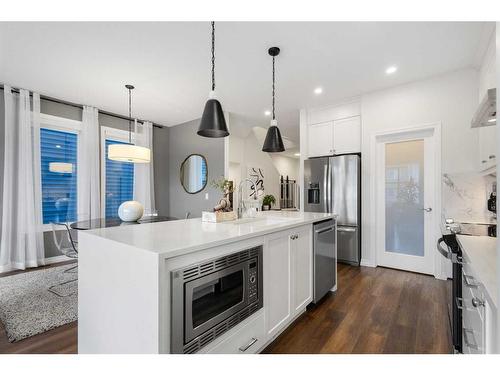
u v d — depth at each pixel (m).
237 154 6.79
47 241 3.86
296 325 2.07
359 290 2.79
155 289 1.05
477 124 1.81
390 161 3.60
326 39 2.41
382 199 3.65
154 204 5.34
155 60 2.79
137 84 3.44
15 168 3.55
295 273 2.05
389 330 1.98
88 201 4.20
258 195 2.58
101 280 1.37
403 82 3.36
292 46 2.53
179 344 1.12
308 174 4.18
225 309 1.38
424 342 1.82
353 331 1.97
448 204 2.95
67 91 3.67
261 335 1.64
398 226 3.53
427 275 3.27
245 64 2.89
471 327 1.21
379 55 2.70
